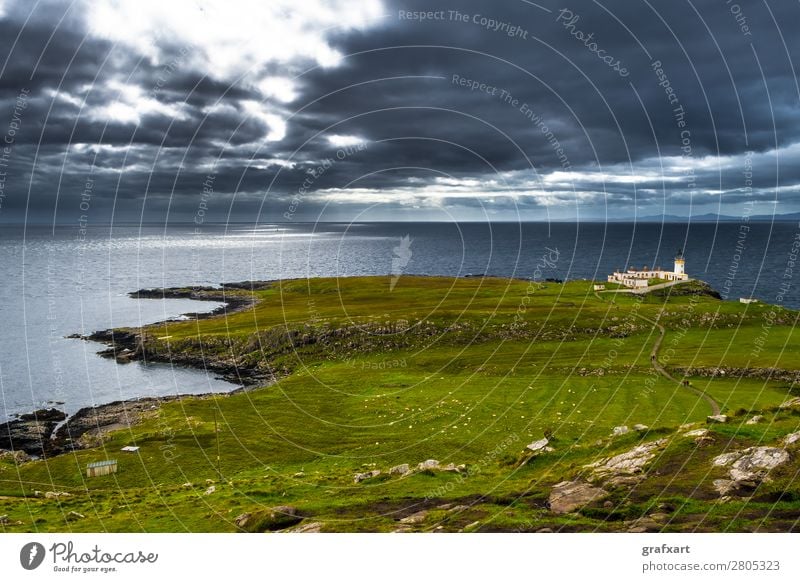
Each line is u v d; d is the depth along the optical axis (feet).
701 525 80.33
